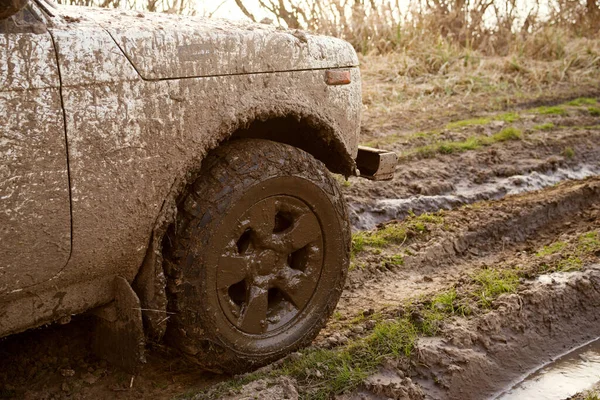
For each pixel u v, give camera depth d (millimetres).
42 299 2396
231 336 2875
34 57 2160
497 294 4043
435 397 3219
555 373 3646
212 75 2662
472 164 6770
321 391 2990
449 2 12641
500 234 5234
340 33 11320
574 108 9188
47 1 2576
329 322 3666
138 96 2430
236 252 2826
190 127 2604
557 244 4926
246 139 2908
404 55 10664
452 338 3537
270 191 2877
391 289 4195
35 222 2227
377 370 3225
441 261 4742
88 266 2443
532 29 12867
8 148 2121
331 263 3191
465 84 10070
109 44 2348
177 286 2691
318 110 3113
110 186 2393
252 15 9797
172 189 2586
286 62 2945
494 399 3371
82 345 3158
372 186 5863
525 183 6438
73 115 2258
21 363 3004
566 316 4074
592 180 6453
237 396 2855
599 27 13719
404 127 7953
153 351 3252
